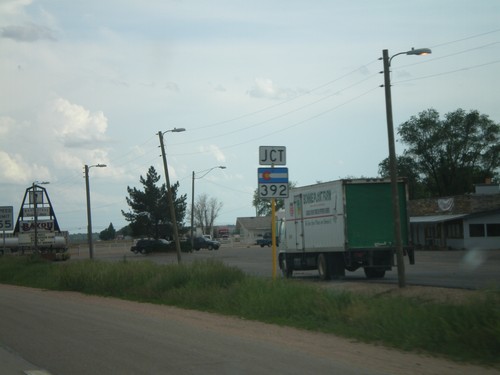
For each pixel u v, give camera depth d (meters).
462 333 11.12
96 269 27.25
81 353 11.32
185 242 77.31
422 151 78.38
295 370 9.60
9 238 76.12
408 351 11.16
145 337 13.08
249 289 18.16
